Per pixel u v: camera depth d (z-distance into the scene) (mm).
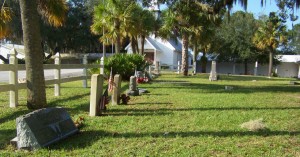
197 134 7016
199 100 12297
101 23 26094
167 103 11477
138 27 27406
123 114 9227
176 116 8977
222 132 7199
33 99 9672
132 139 6590
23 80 15609
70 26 58719
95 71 21984
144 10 31203
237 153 5777
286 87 19672
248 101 12250
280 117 9047
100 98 9070
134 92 13727
